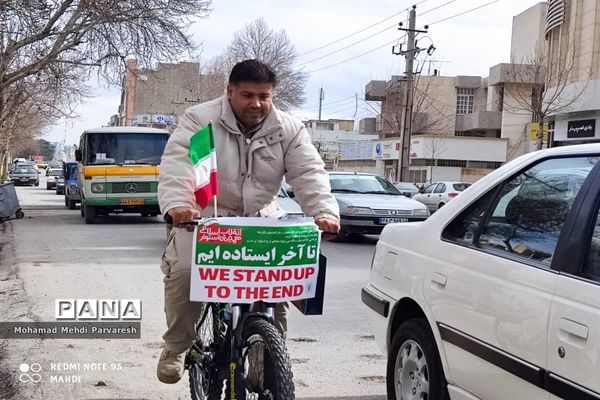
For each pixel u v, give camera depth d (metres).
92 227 18.17
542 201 3.45
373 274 4.77
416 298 4.04
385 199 14.75
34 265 10.74
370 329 6.90
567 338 2.84
